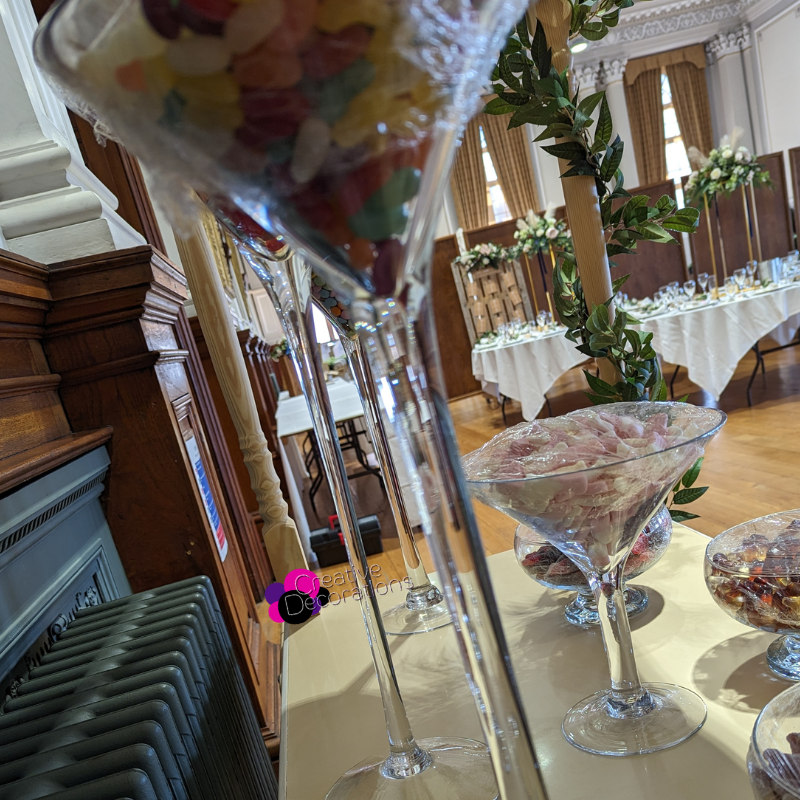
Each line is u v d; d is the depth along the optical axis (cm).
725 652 73
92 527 126
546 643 84
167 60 27
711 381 438
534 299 835
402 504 106
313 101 28
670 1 952
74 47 28
